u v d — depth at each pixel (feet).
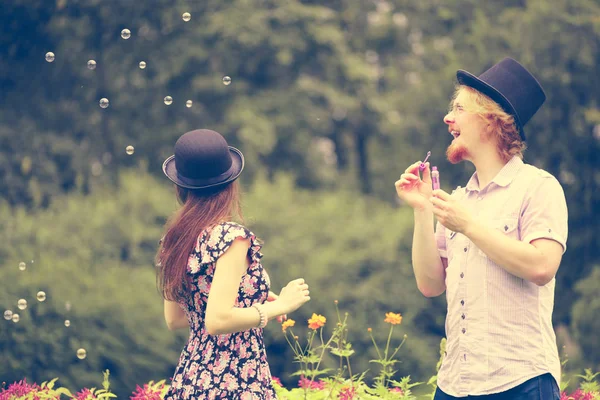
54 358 34.24
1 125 54.65
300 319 41.96
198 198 10.61
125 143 56.75
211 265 10.28
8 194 51.83
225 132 56.24
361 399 14.67
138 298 36.96
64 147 54.80
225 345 10.38
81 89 57.52
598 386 15.71
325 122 63.05
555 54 49.06
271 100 58.75
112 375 35.94
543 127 48.83
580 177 48.67
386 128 63.62
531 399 10.14
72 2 57.06
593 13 49.93
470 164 53.47
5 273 34.65
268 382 10.59
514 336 10.27
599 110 48.78
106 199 42.98
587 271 47.80
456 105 11.03
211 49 57.11
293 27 58.39
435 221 37.32
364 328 42.37
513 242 10.04
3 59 56.70
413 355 42.32
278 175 49.83
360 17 65.36
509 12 53.83
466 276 10.56
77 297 35.27
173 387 10.55
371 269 44.04
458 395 10.52
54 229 39.40
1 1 55.62
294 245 43.73
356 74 60.08
